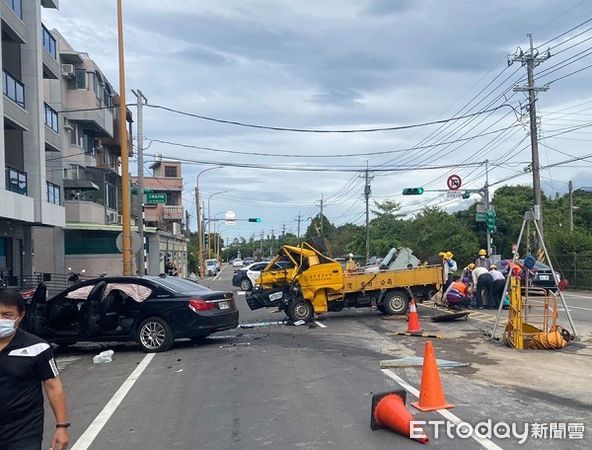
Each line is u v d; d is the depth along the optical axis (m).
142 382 9.31
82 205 39.41
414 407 7.29
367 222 62.41
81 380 9.75
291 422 6.80
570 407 7.29
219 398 8.06
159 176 86.50
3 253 26.56
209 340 13.63
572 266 32.34
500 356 10.79
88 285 12.41
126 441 6.38
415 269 17.67
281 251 17.12
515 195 69.19
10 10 25.09
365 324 16.00
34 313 11.78
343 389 8.33
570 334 12.52
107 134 45.50
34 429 3.73
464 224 56.91
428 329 14.59
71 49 41.00
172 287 12.50
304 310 16.44
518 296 11.67
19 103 25.73
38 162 27.41
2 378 3.63
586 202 68.00
